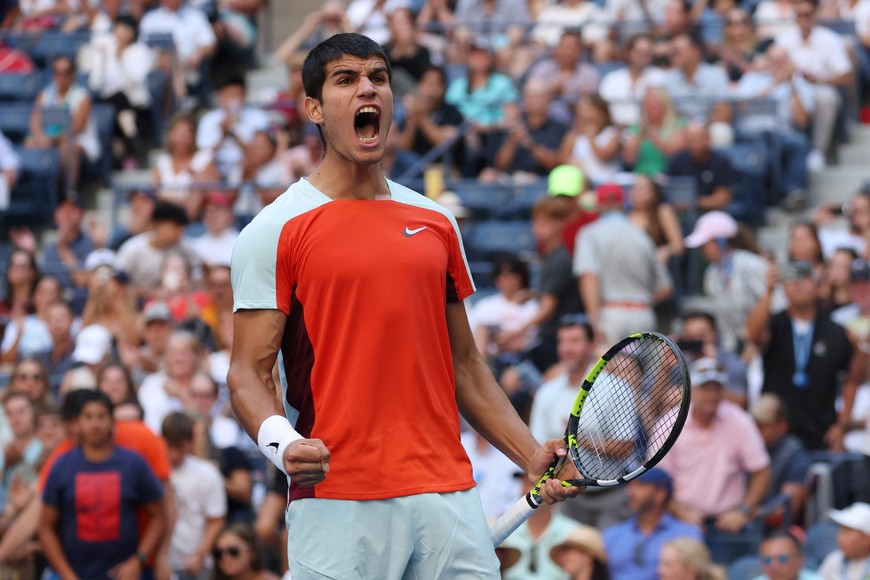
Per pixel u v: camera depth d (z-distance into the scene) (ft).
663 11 108.37
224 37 117.50
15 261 86.12
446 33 110.73
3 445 66.49
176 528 60.44
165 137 109.29
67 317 79.87
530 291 80.02
